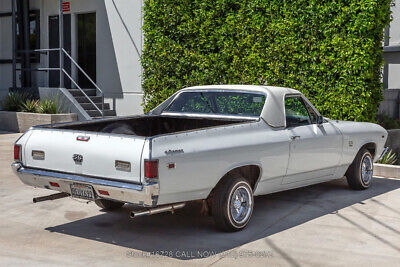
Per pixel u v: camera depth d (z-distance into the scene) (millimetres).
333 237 5910
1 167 10125
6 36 19594
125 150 5242
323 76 10055
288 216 6832
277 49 10453
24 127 15445
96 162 5445
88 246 5570
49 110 15250
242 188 6160
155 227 6320
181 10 11812
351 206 7387
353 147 8117
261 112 6688
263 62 10742
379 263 5074
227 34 11219
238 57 11047
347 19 9695
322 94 10086
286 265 5008
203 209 6234
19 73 19141
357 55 9633
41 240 5770
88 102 16047
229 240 5789
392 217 6801
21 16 18609
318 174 7582
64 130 5816
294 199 7828
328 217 6785
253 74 10883
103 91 16531
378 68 10250
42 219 6641
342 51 9750
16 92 16828
